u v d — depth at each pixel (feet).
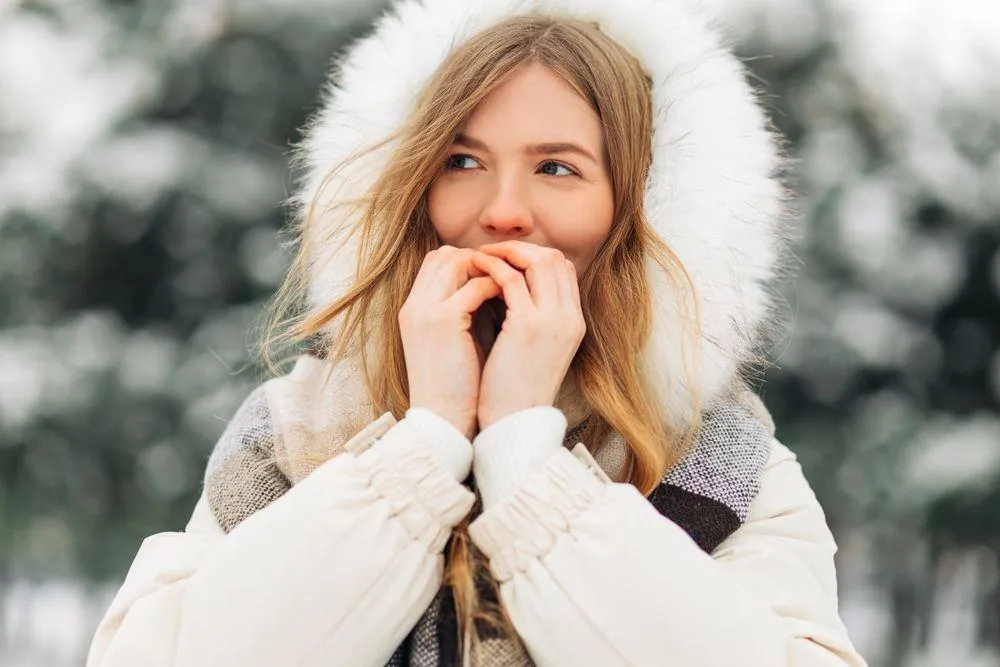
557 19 4.65
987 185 15.61
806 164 15.66
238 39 15.79
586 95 4.42
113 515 14.70
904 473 14.25
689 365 4.39
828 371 14.87
